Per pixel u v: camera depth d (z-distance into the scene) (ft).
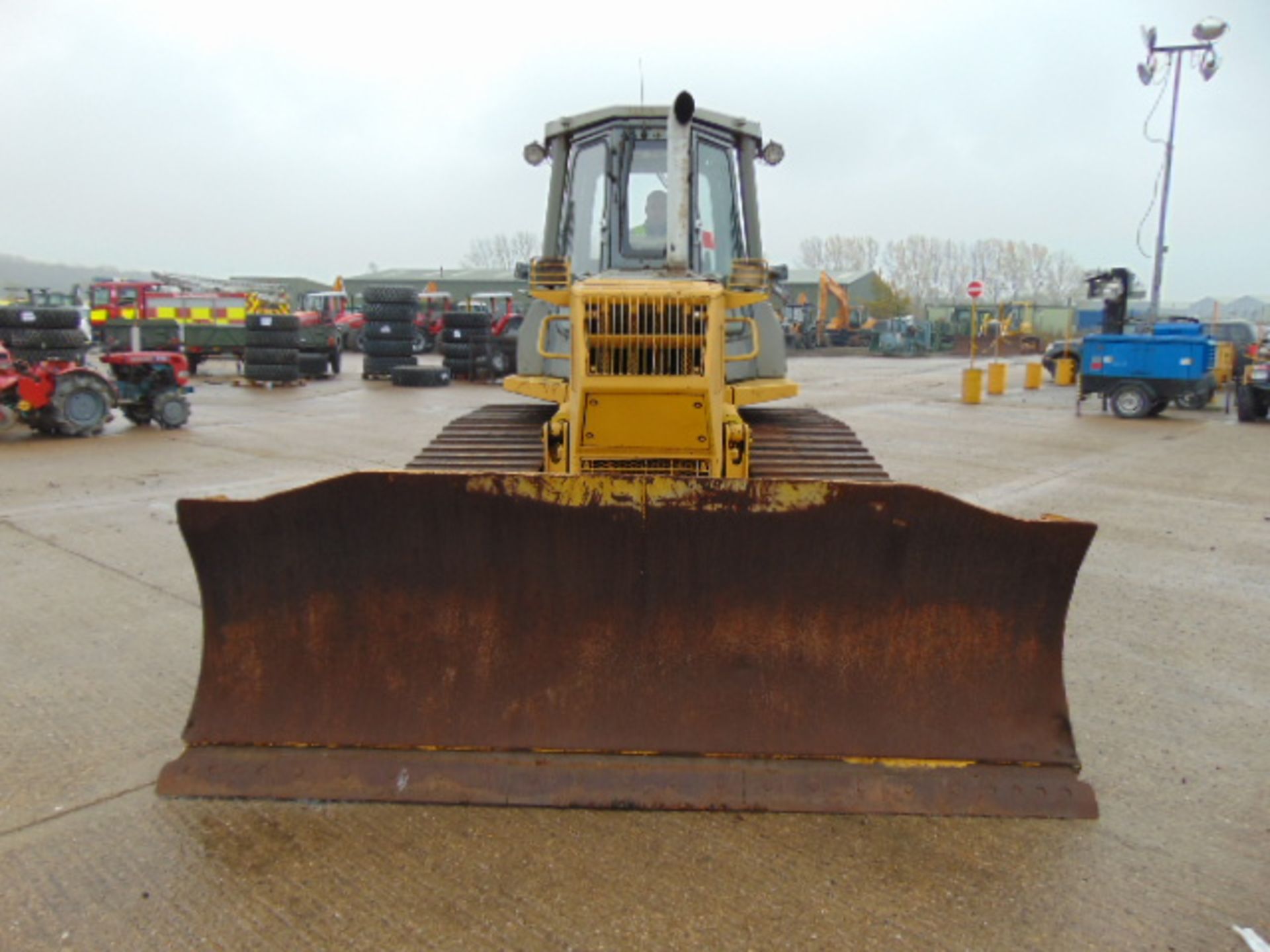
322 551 11.83
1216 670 16.46
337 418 51.80
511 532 11.66
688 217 17.40
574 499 11.49
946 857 10.51
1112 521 27.99
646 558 11.64
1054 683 11.67
